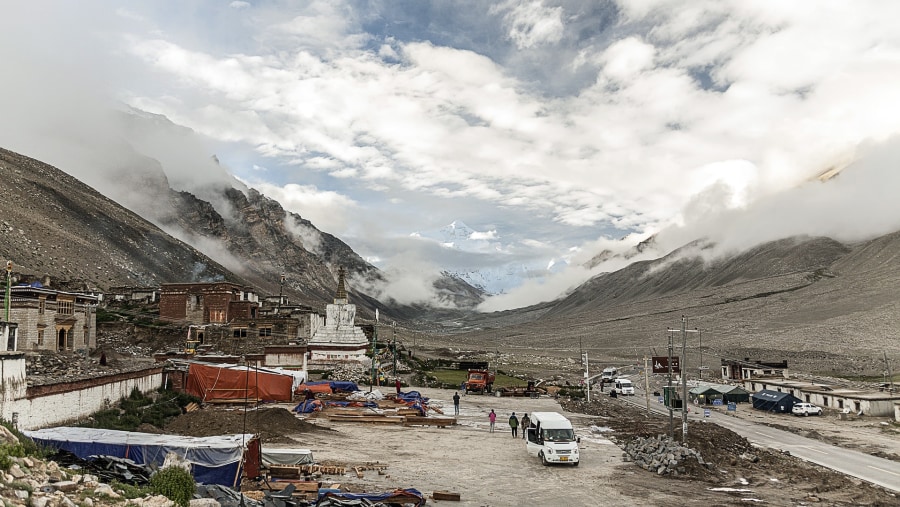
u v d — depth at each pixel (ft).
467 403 250.57
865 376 471.21
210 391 200.75
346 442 157.89
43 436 99.91
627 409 261.44
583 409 248.52
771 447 184.24
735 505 113.09
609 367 533.14
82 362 167.22
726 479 133.69
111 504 64.54
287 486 99.40
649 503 112.57
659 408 273.54
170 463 82.74
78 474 71.41
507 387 304.30
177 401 183.32
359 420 188.14
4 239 435.53
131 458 98.17
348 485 114.32
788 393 282.77
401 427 184.24
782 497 120.57
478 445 161.68
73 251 498.28
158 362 204.44
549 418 148.87
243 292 333.62
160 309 314.96
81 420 135.64
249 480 106.32
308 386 226.38
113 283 483.51
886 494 127.34
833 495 124.36
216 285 312.71
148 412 160.66
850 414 257.75
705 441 163.94
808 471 145.38
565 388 327.26
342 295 314.96
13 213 498.69
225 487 87.61
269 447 144.87
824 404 279.90
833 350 634.02
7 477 60.54
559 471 135.23
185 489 76.74
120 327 298.56
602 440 176.14
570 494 116.98
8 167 635.25
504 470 134.62
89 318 197.47
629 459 148.46
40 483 64.03
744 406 299.99
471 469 134.51
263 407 190.39
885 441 200.75
